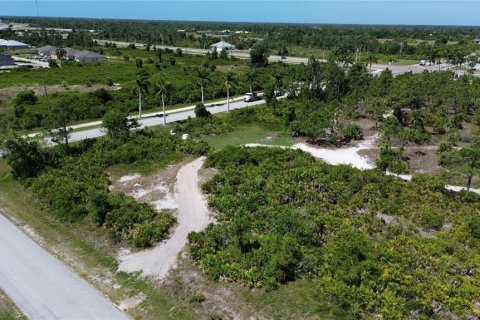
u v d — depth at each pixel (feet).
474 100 240.12
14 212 129.59
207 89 290.35
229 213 124.47
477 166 156.35
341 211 122.01
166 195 140.36
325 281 92.73
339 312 85.20
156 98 263.90
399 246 104.78
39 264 102.32
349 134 198.29
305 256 100.83
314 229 112.57
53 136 171.22
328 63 298.56
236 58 479.00
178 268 100.89
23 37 615.98
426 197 132.57
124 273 99.09
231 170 150.20
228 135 206.80
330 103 243.81
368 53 530.27
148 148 175.32
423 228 118.42
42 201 133.80
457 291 88.84
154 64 416.05
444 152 169.99
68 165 156.15
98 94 262.06
